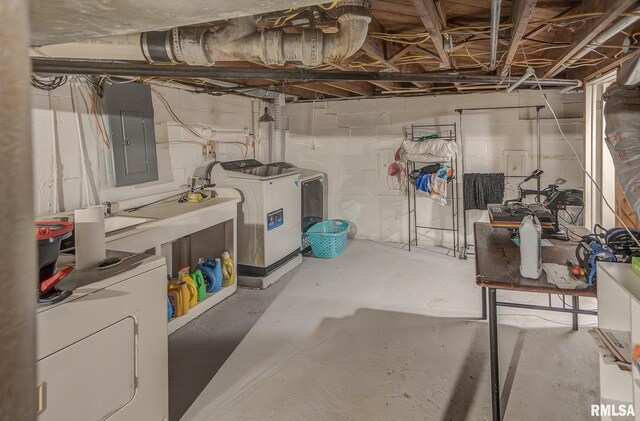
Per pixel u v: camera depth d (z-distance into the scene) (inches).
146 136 125.3
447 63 105.9
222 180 148.9
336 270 164.1
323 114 211.5
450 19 89.2
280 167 172.2
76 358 51.0
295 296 137.3
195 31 56.2
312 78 97.5
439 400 81.4
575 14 75.0
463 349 100.8
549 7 81.2
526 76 104.3
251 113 191.3
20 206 13.8
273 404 81.0
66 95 103.6
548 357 96.1
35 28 24.8
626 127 83.4
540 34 101.4
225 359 98.0
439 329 112.1
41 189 98.4
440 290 142.0
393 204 204.5
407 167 195.8
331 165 213.2
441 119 190.4
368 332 111.1
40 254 46.4
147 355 63.1
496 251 91.7
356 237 213.6
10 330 13.7
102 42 55.1
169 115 140.9
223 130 170.9
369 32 88.2
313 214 195.5
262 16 62.9
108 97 113.0
